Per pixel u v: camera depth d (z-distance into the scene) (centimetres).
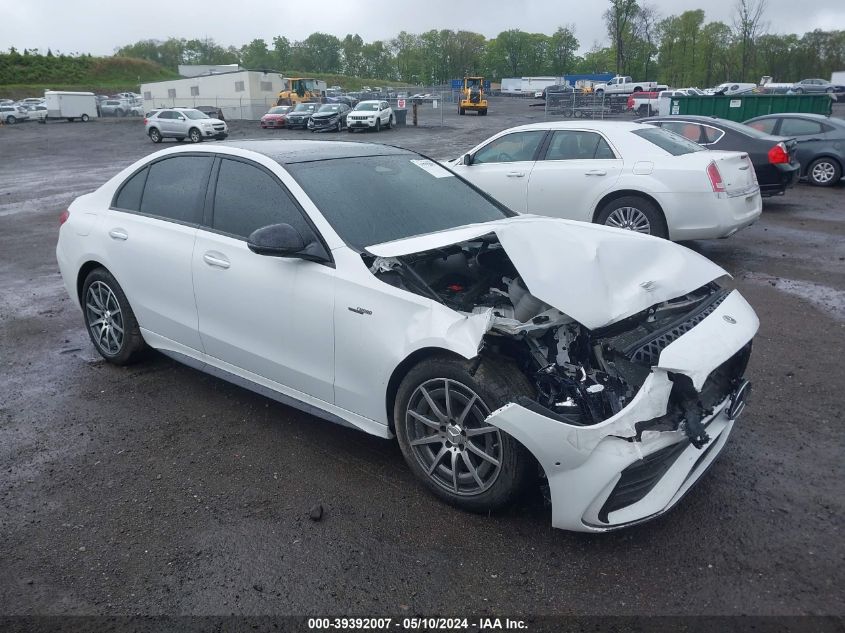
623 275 331
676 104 2236
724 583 284
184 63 15488
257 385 418
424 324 323
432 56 13138
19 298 741
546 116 3641
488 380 308
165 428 429
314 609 275
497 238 348
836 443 396
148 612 275
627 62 9344
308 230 378
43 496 357
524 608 273
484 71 13300
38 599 283
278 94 5556
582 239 342
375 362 344
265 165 409
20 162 2659
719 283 388
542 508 336
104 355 526
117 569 300
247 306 398
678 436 297
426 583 288
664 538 313
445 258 396
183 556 308
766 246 938
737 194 789
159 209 463
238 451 399
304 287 369
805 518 326
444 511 336
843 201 1298
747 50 7994
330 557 305
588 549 306
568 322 319
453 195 450
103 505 348
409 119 4628
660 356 293
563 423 281
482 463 321
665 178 786
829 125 1483
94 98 5472
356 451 397
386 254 333
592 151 848
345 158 437
